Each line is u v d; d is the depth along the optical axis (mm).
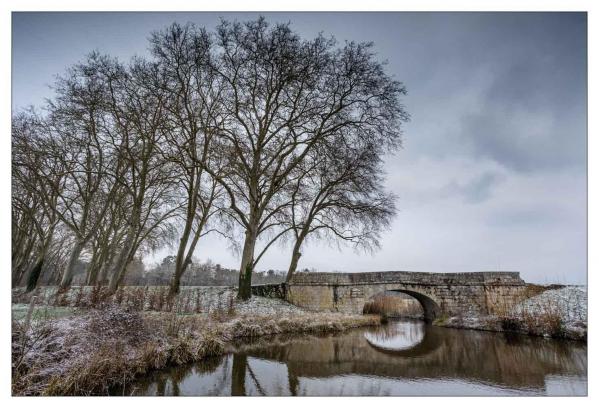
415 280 24953
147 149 20328
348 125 19859
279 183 21562
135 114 17234
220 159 18922
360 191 22406
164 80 16531
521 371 10062
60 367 6680
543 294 22828
